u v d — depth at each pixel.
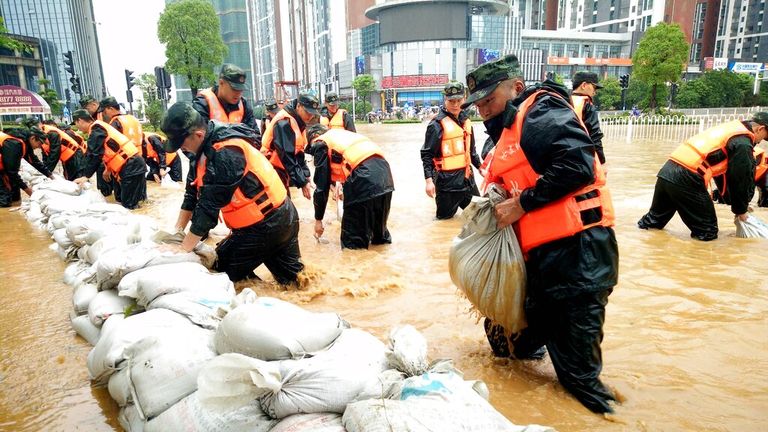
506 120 2.39
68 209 6.20
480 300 2.48
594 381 2.31
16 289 4.05
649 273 4.13
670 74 44.84
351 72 90.56
